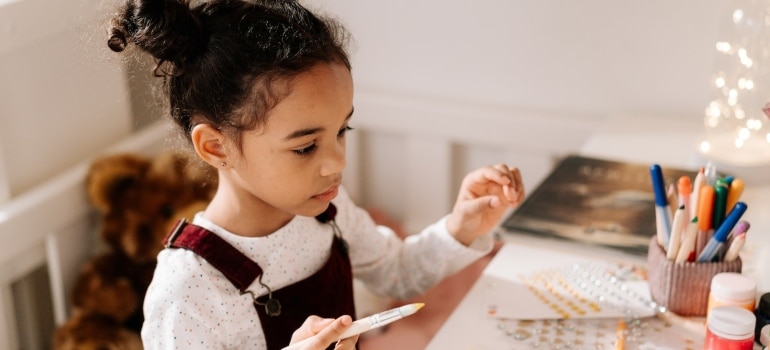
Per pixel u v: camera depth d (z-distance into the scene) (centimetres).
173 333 82
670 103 144
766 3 120
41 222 135
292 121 76
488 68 155
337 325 73
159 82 86
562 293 97
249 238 86
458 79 158
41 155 142
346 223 100
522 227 111
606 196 119
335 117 78
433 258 102
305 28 80
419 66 159
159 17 75
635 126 141
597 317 92
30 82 137
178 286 83
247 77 76
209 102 78
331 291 93
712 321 83
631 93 146
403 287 105
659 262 92
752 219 111
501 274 102
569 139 149
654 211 114
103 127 153
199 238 85
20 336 143
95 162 144
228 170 84
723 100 127
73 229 145
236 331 85
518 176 98
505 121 153
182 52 77
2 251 128
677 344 87
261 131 77
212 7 80
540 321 93
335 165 79
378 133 167
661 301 93
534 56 150
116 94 154
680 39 140
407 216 170
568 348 87
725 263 90
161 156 145
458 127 157
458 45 155
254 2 81
